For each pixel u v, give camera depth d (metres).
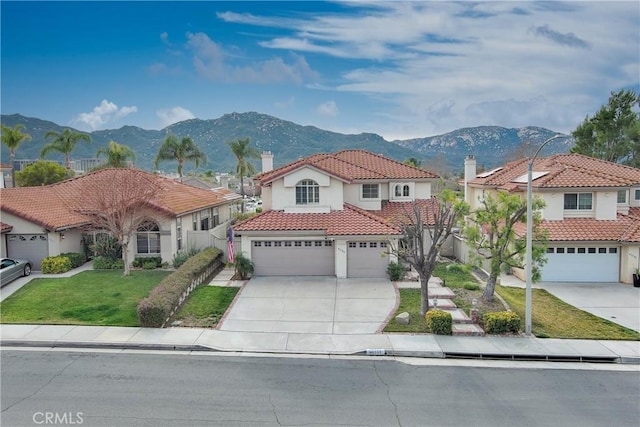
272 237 24.56
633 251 23.95
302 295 21.22
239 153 62.31
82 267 26.80
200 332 16.72
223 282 23.55
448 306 19.28
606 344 15.85
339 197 26.06
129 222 26.14
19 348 15.34
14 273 23.27
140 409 11.10
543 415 11.02
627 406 11.55
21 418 10.62
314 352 15.12
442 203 21.22
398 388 12.48
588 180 25.19
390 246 22.08
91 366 13.84
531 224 16.70
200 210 31.72
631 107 46.41
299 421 10.59
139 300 20.25
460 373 13.63
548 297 21.66
